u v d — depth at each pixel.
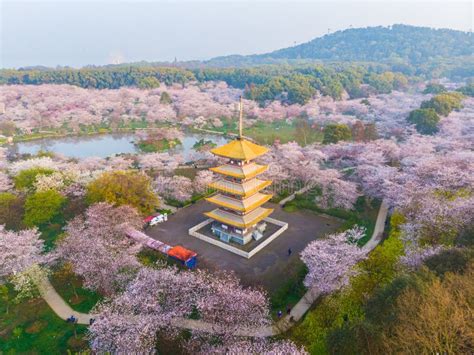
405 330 30.69
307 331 41.06
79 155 132.00
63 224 73.81
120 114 176.88
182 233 71.94
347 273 48.25
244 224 64.81
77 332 46.41
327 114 175.00
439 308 31.61
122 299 42.81
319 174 83.44
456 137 105.81
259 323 41.19
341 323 41.22
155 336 39.94
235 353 34.22
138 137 151.88
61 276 54.72
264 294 48.91
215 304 41.22
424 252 47.28
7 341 45.56
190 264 59.91
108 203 67.50
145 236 65.88
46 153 112.81
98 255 50.72
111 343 37.84
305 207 82.31
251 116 180.75
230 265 61.12
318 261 50.88
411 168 79.31
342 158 101.06
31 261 53.22
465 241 47.06
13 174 93.00
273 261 62.38
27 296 53.19
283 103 197.38
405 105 165.12
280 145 112.06
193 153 118.56
